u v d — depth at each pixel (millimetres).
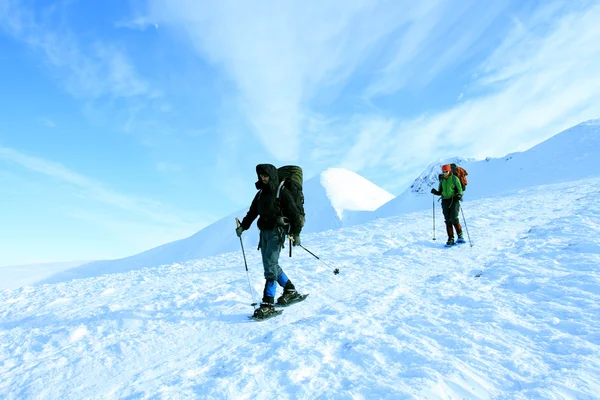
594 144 55969
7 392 3340
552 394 2242
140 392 2973
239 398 2654
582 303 3762
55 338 4730
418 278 6059
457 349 3092
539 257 5945
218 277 8703
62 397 3137
